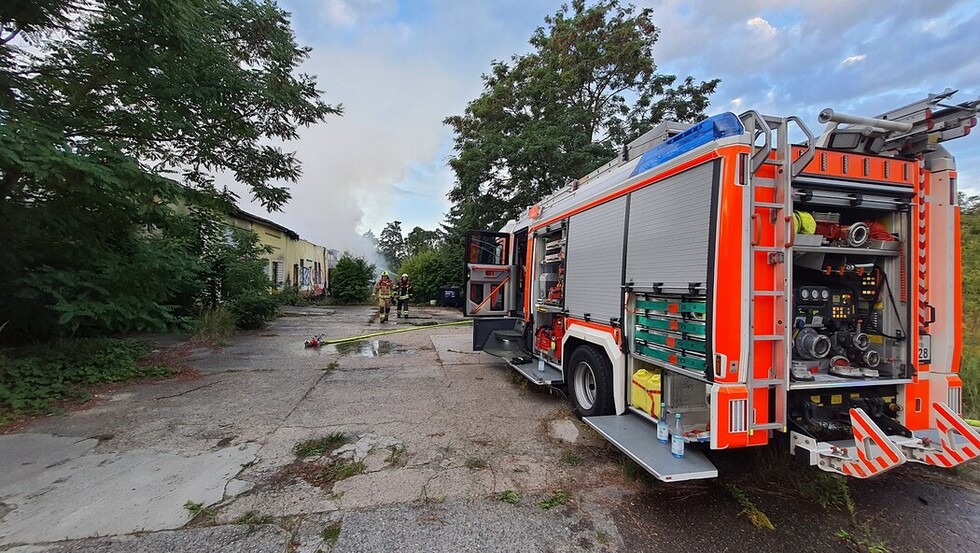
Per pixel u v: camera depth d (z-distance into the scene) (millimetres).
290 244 24609
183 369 7508
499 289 8336
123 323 6996
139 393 6062
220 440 4398
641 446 3445
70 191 5688
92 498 3234
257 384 6609
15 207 6027
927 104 3281
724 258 2988
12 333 7023
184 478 3570
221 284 12055
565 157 16438
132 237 7645
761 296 3037
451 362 8312
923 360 3424
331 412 5309
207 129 7781
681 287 3389
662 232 3656
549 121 18234
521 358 6941
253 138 8406
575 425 4871
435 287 23406
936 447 3064
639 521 3004
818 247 3201
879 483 3568
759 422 3014
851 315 3582
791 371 3135
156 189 6074
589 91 20000
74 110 6246
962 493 3422
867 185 3352
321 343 10102
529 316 7012
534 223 6973
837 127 3500
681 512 3117
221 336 10648
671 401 3705
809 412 3193
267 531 2844
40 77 6031
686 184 3383
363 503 3207
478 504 3205
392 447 4242
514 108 19922
